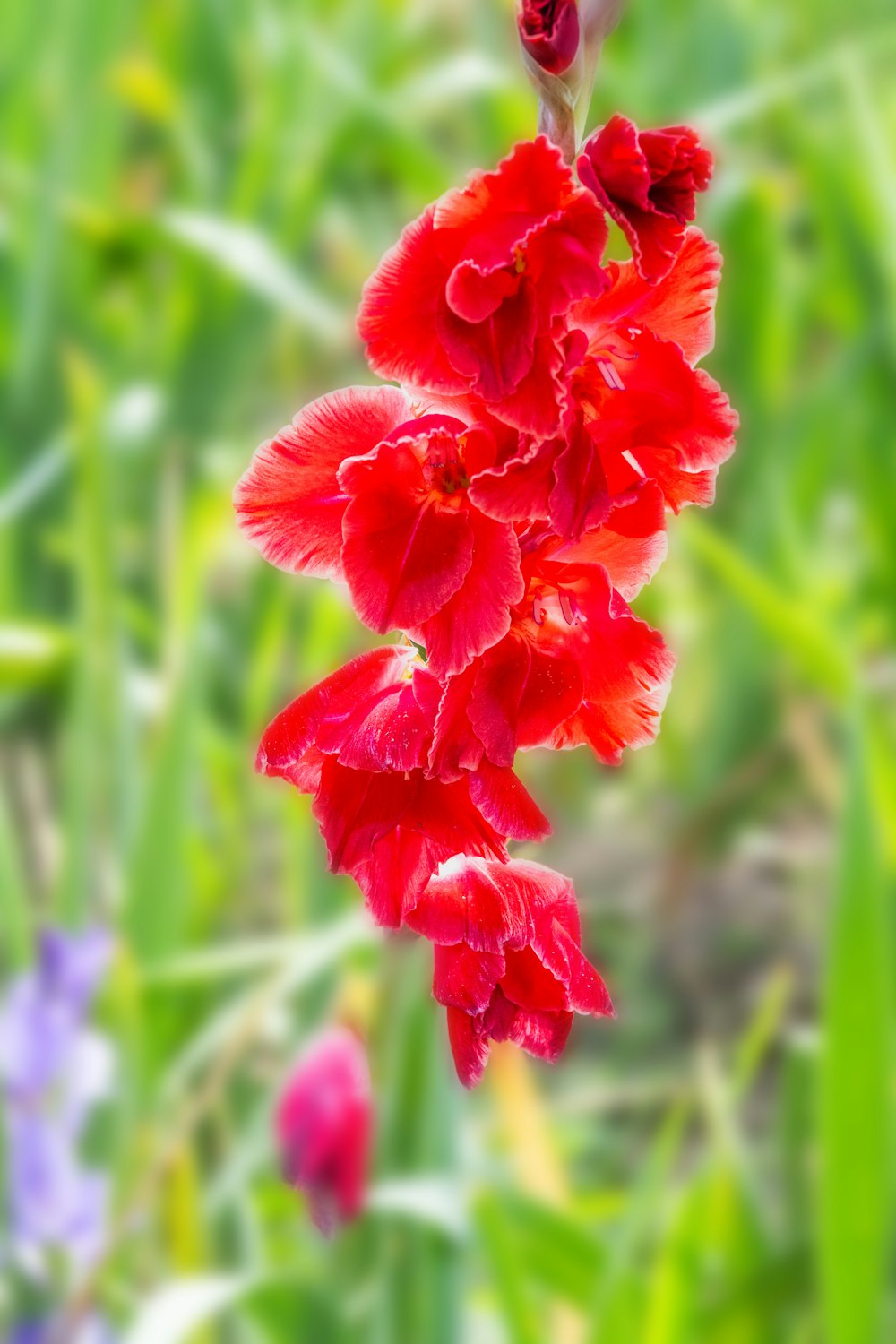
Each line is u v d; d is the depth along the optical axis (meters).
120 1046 2.72
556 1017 1.60
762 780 4.22
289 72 4.53
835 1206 2.35
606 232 1.48
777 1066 4.16
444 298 1.49
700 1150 3.88
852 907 2.38
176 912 2.91
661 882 4.29
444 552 1.52
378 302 1.50
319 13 5.69
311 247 5.37
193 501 4.03
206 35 5.02
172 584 3.52
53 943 2.52
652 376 1.52
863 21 6.05
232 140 5.02
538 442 1.49
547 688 1.55
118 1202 2.60
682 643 4.63
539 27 1.51
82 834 3.10
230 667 4.23
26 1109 2.46
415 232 1.50
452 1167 2.44
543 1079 4.05
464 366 1.49
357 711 1.57
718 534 4.54
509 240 1.47
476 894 1.58
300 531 1.56
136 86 4.63
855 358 4.23
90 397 3.31
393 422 1.54
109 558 3.22
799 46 6.03
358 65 5.01
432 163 4.50
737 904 4.65
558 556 1.57
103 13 4.44
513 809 1.54
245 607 4.25
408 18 5.54
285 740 1.58
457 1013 1.59
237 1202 2.79
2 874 2.99
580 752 4.57
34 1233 2.45
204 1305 2.27
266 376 5.36
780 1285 2.50
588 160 1.49
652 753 4.70
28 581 4.19
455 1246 2.36
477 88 4.62
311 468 1.55
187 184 5.00
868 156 4.18
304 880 3.32
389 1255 2.38
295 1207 2.90
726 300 4.54
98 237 4.35
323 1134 2.26
